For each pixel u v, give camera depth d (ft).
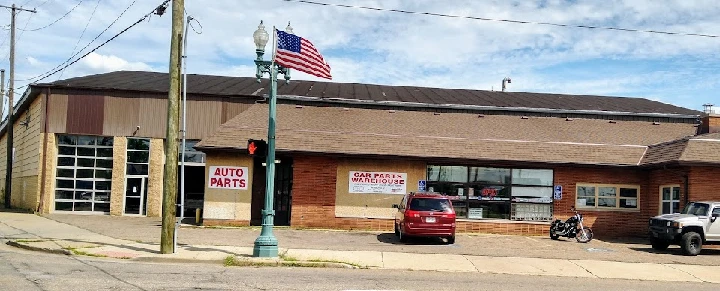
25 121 112.57
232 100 95.71
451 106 99.40
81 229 70.38
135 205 94.79
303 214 78.13
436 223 63.16
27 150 108.88
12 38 116.98
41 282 35.37
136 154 95.61
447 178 79.61
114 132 95.09
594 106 106.01
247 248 55.11
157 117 95.35
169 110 51.24
